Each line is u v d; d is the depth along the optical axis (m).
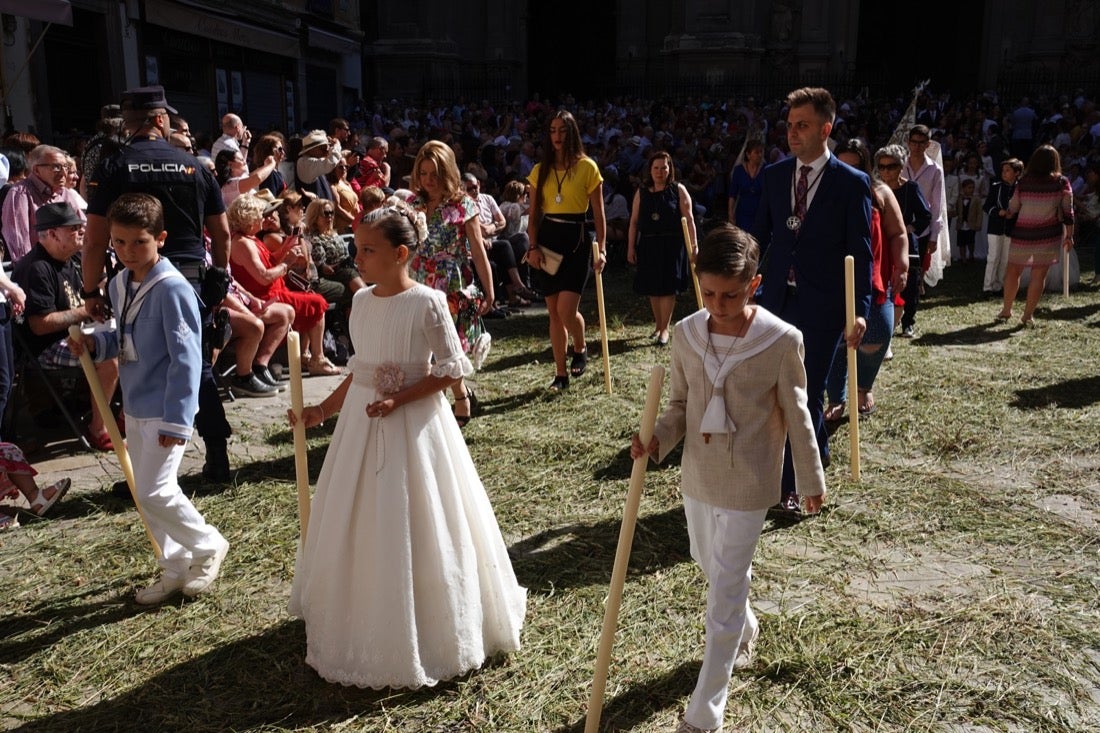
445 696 3.13
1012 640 3.45
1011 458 5.41
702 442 2.92
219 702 3.12
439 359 3.14
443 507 3.14
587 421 6.10
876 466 5.27
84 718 3.04
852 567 4.06
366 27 31.50
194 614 3.67
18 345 5.62
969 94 30.55
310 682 3.22
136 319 3.62
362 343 3.17
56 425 6.06
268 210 7.17
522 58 31.98
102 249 4.67
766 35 28.70
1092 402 6.51
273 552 4.18
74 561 4.13
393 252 3.12
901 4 37.44
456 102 28.31
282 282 7.17
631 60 30.53
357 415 3.13
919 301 10.73
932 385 6.96
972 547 4.27
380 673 3.06
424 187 5.85
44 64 13.38
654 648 3.41
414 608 3.07
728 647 2.90
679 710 3.07
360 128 21.58
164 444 3.55
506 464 5.32
